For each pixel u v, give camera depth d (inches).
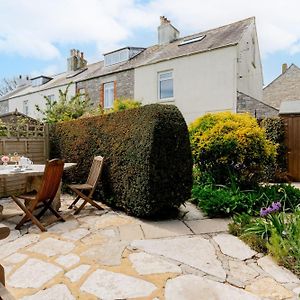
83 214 174.9
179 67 438.0
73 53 714.2
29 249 120.0
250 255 113.2
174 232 140.3
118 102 440.8
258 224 131.3
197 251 116.8
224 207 166.6
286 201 171.2
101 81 538.0
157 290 88.4
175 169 165.2
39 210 177.8
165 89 462.0
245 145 200.7
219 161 209.6
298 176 295.1
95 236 134.9
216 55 402.9
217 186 208.8
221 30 479.8
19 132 244.7
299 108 372.8
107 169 193.5
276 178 288.7
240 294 86.4
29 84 877.8
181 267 103.0
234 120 215.6
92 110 460.1
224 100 398.6
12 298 51.9
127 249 118.7
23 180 244.7
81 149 226.1
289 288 90.0
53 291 88.3
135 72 488.4
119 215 172.7
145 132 160.4
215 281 93.7
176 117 167.6
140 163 161.0
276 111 379.6
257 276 97.2
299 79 696.4
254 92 526.0
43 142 266.4
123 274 97.9
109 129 194.7
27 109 716.0
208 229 144.9
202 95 417.1
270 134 298.5
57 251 117.6
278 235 115.5
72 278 95.7
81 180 225.8
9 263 107.1
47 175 145.1
